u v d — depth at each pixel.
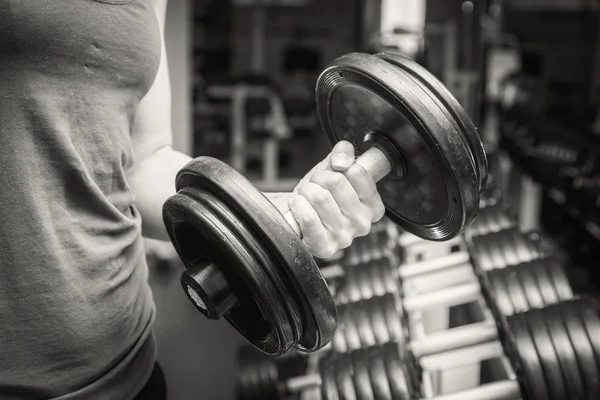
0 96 0.70
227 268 0.73
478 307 2.22
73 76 0.74
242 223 0.69
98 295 0.79
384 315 1.65
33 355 0.76
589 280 3.54
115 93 0.79
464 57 4.37
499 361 1.87
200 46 6.13
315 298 0.69
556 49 6.88
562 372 1.33
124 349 0.85
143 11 0.80
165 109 0.99
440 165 0.74
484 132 4.54
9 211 0.72
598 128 5.26
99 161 0.79
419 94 0.73
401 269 2.04
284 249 0.67
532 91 6.03
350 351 1.47
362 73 0.75
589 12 6.73
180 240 0.79
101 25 0.74
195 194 0.71
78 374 0.79
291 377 2.24
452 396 1.46
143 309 0.91
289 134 6.23
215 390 2.48
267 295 0.68
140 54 0.80
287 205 0.82
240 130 5.55
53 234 0.74
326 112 0.89
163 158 0.98
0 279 0.73
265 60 7.24
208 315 0.74
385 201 0.88
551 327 1.36
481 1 4.25
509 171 5.03
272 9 7.06
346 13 7.03
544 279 1.55
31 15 0.69
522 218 4.50
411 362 1.68
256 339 0.77
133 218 0.88
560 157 3.74
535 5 6.79
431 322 2.13
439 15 5.24
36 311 0.74
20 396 0.76
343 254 2.38
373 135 0.81
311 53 6.49
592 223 3.42
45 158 0.73
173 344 2.84
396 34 4.54
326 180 0.74
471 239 1.85
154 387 0.95
